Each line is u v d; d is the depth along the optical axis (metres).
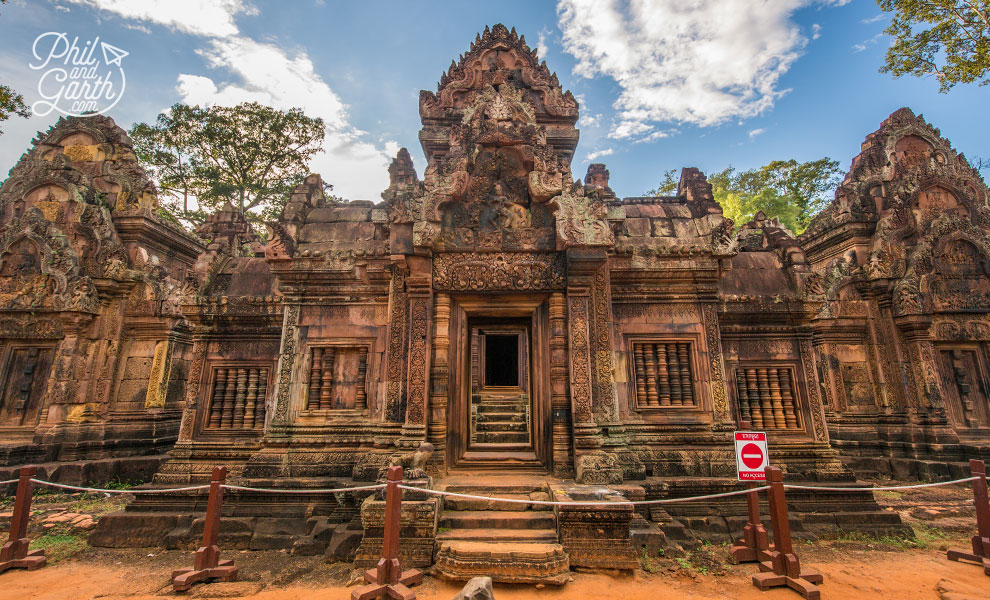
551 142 12.57
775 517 6.14
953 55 15.51
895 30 16.33
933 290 14.63
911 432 13.71
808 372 9.45
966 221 15.08
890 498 10.94
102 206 14.23
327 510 7.75
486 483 7.23
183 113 25.00
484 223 8.44
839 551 7.25
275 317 9.63
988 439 13.83
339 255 8.87
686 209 10.00
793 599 5.47
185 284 9.97
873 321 15.03
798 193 30.89
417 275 8.11
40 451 12.15
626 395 8.62
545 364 8.20
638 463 7.89
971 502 10.48
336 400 8.66
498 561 5.50
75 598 5.69
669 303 9.05
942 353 14.71
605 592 5.43
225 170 26.61
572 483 7.20
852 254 15.77
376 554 6.10
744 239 14.09
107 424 13.12
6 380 12.99
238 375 9.77
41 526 8.55
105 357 13.46
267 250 8.91
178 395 14.33
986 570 6.28
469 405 8.53
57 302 12.91
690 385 8.77
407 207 8.15
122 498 11.20
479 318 8.90
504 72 10.33
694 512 7.89
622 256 8.96
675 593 5.57
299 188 10.13
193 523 7.59
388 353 8.30
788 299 9.49
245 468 8.11
